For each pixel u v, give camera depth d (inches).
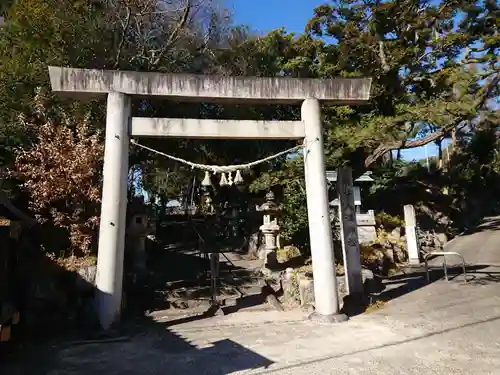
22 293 318.7
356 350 236.1
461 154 973.2
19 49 434.3
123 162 319.6
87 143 403.2
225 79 339.9
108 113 321.1
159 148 624.7
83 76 321.1
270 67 688.4
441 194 962.7
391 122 399.5
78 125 413.1
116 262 304.8
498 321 287.6
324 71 641.0
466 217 1058.7
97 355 247.1
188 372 210.5
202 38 640.4
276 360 224.1
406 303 372.5
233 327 315.0
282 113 698.8
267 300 411.8
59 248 409.7
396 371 195.9
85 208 405.1
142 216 482.0
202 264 559.2
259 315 360.5
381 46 582.9
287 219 573.3
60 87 315.9
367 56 598.2
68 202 403.2
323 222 330.6
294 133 346.9
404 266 642.2
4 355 248.2
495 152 1026.1
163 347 263.3
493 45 529.3
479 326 277.3
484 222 1058.1
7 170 393.1
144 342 277.0
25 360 238.5
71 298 343.6
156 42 599.5
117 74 327.3
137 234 477.1
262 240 629.6
